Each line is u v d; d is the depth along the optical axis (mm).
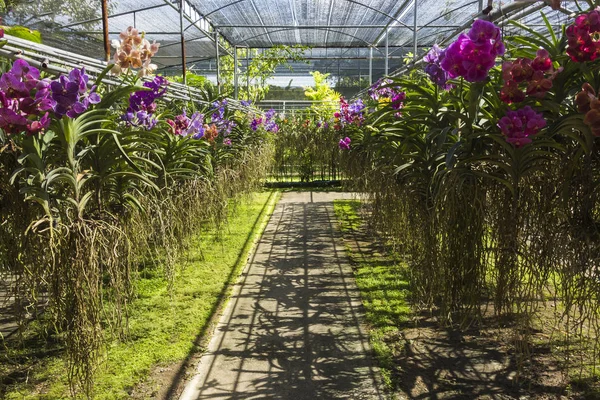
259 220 5008
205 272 3293
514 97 1589
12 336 2309
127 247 1938
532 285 1797
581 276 1615
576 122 1522
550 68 1522
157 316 2553
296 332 2398
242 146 5336
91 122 1789
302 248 3988
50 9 5168
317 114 8727
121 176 2061
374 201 3779
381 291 2936
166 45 8367
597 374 1923
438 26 7734
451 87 2242
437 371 1998
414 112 2309
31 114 1536
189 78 8000
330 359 2123
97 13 5816
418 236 2504
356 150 5309
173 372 1999
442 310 2217
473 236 1994
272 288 3029
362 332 2391
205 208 3508
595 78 1569
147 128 2549
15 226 1810
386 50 7574
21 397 1817
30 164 1756
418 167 2455
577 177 1652
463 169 1914
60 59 2242
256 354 2168
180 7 5301
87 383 1677
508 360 2074
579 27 1437
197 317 2541
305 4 6750
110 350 2174
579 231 1629
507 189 1902
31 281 1791
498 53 1627
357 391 1862
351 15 7430
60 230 1571
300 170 8133
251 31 8609
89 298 1652
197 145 3283
